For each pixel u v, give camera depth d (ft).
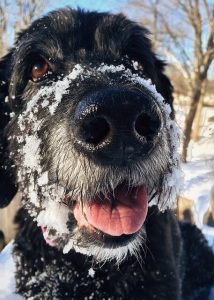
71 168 0.49
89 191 0.50
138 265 0.67
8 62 0.78
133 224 0.53
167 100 0.84
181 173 0.58
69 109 0.51
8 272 1.00
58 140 0.52
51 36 0.69
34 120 0.59
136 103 0.43
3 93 0.76
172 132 0.55
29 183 0.61
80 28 0.70
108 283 0.67
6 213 1.21
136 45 0.74
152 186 0.54
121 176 0.49
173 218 0.84
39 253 0.70
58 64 0.68
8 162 0.73
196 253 1.01
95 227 0.53
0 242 1.24
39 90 0.64
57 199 0.55
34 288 0.70
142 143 0.45
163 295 0.68
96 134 0.45
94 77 0.53
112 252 0.54
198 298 1.05
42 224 0.63
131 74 0.55
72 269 0.68
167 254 0.71
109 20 0.72
